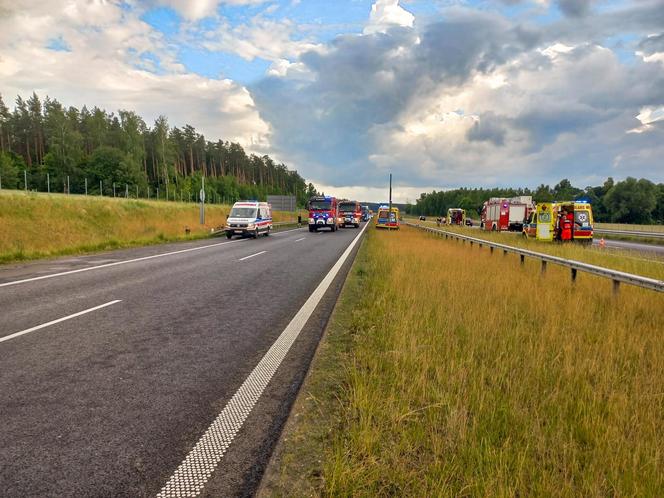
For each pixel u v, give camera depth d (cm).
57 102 9000
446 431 283
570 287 853
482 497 215
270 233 3103
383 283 867
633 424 296
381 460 248
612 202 11088
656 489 227
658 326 584
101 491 232
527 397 342
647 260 1424
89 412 327
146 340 517
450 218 6397
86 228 2295
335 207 3544
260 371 422
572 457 256
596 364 410
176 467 257
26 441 283
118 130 9694
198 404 345
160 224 2844
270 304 734
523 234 2967
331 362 434
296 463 253
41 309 669
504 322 571
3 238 1747
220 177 11344
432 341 477
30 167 8725
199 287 887
